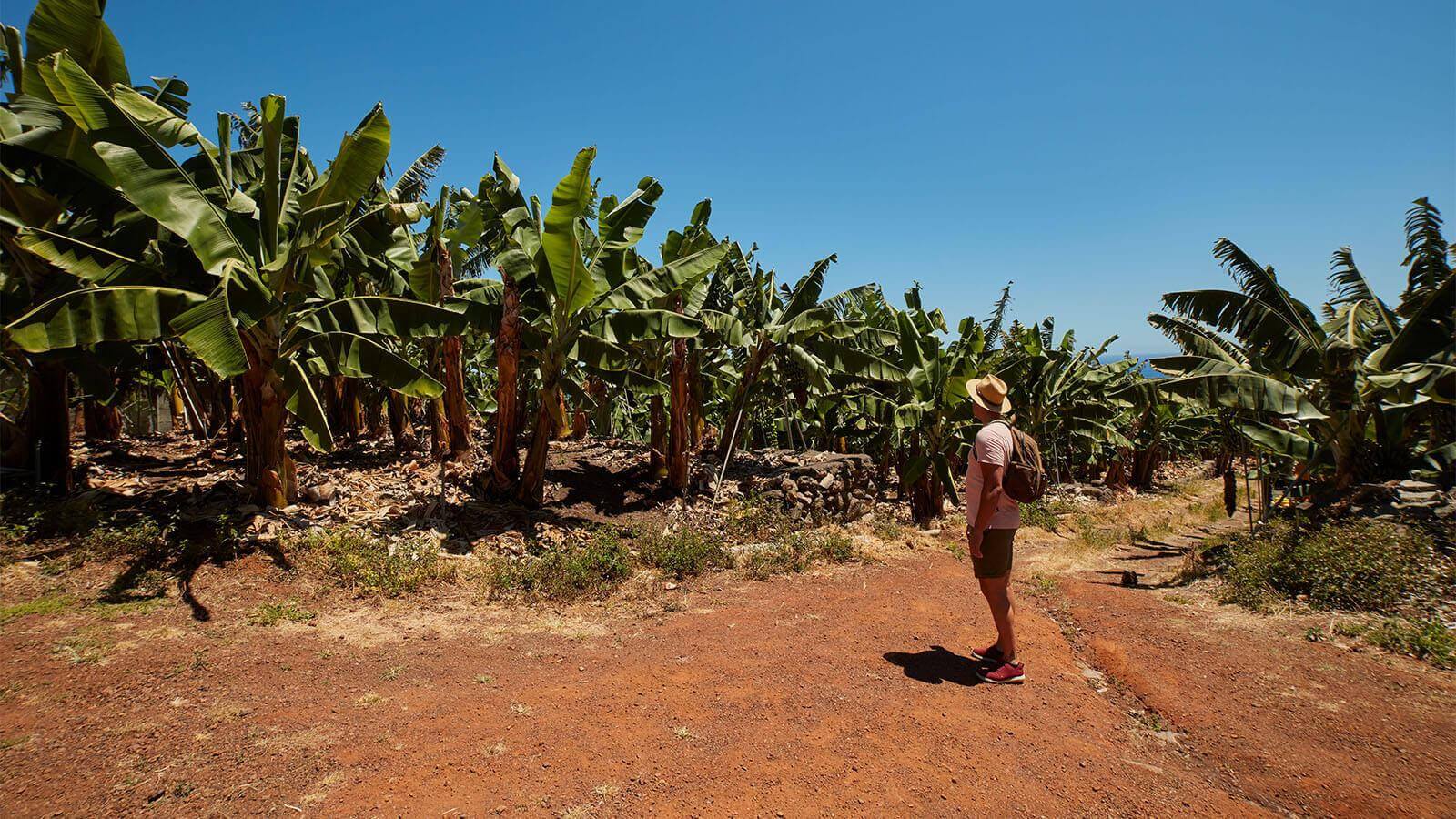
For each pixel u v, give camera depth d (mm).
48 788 2889
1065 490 19656
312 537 6699
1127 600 6379
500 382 8750
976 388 4273
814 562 7789
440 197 9305
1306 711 3807
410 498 8523
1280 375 10375
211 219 6352
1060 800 2965
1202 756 3406
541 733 3498
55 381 7547
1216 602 6203
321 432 6957
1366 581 5875
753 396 12945
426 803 2848
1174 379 9875
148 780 2969
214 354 5578
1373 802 2930
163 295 6074
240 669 4242
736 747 3375
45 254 6000
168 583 5613
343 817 2729
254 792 2902
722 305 12367
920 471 12297
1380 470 9188
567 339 8852
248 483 7574
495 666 4508
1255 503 16000
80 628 4695
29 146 6109
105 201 6820
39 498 7215
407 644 4891
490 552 7336
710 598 6328
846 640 5012
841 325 11633
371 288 10555
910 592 6535
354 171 6883
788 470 11352
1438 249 9172
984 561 4148
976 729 3588
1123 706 4039
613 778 3074
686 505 10094
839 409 17688
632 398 21484
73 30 6543
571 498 9922
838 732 3543
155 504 7406
